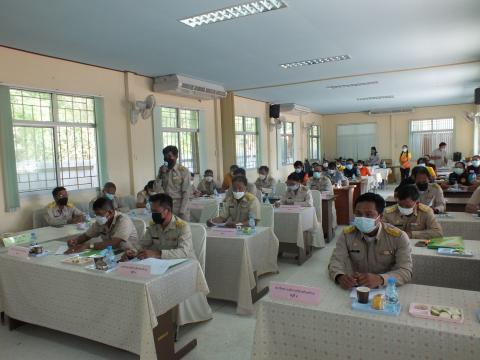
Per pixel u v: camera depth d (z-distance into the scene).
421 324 1.48
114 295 2.26
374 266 2.12
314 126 15.01
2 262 2.88
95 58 5.48
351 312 1.62
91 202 5.50
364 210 2.07
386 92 9.99
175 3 3.59
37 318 2.74
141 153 6.72
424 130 13.93
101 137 6.00
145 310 2.12
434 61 6.47
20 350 2.78
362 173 10.65
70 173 5.66
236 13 3.99
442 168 10.41
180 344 2.75
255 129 10.87
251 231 3.57
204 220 4.70
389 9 4.00
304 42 5.10
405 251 2.05
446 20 4.38
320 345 1.66
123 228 3.04
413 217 2.98
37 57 5.10
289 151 13.02
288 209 4.75
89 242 3.17
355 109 14.19
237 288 3.37
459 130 13.29
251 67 6.50
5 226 4.78
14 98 4.93
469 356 1.37
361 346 1.57
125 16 3.87
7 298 2.92
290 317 1.72
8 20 3.87
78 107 5.77
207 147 8.62
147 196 5.65
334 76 7.57
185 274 2.44
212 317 3.22
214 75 7.09
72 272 2.44
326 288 1.93
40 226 4.91
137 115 6.58
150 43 4.86
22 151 5.04
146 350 2.12
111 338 2.33
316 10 3.96
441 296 1.78
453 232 3.39
